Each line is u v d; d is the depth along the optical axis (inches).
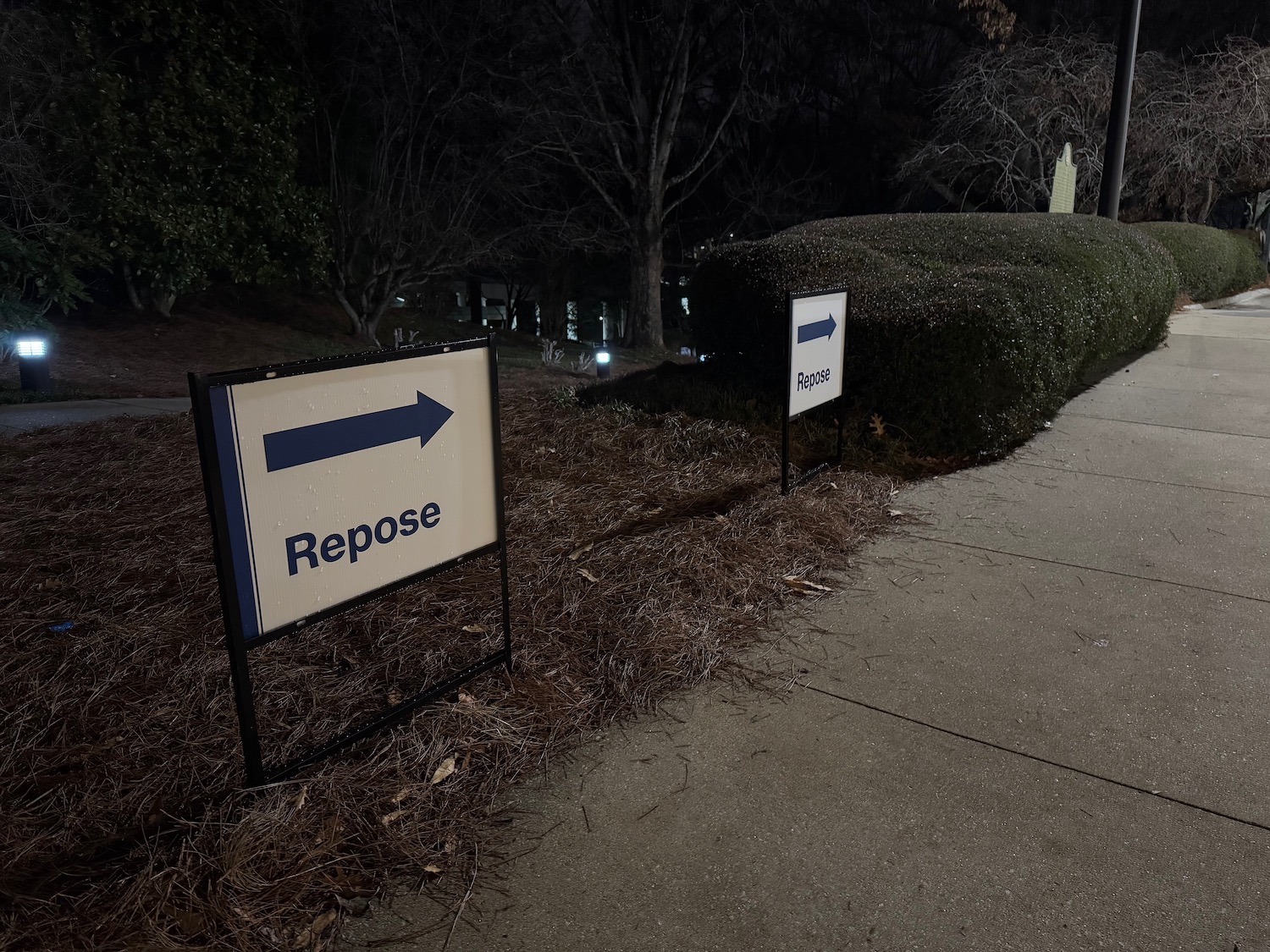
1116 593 150.5
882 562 166.2
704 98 1041.5
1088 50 814.5
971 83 829.8
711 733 112.0
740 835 93.4
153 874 83.1
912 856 90.0
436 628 133.1
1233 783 100.5
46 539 164.4
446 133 802.2
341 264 705.0
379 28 701.9
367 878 86.9
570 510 185.0
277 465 90.7
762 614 144.3
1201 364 352.2
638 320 925.8
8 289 498.3
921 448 232.7
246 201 602.2
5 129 499.2
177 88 565.0
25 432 264.2
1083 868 87.9
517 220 917.2
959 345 225.1
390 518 103.4
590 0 834.2
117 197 535.5
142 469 211.5
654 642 130.9
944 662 128.8
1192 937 79.3
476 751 106.0
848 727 112.8
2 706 110.4
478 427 112.4
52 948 75.2
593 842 92.6
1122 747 107.4
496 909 83.6
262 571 91.0
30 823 90.8
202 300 699.4
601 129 866.8
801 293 189.3
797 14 1007.0
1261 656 128.6
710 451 229.1
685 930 81.0
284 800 93.6
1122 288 323.3
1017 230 328.8
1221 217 1140.5
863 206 1153.4
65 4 530.0
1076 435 250.7
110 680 116.1
